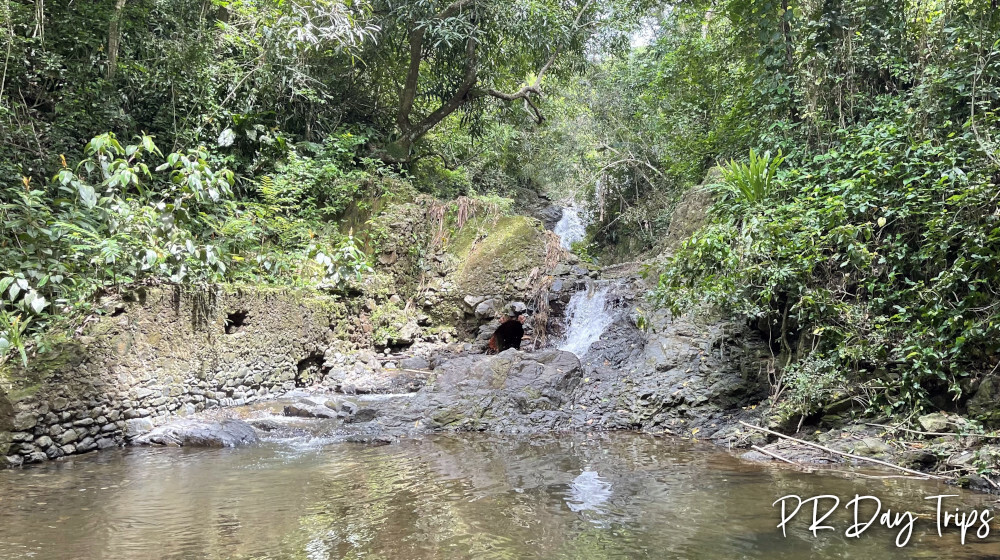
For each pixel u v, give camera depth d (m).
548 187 22.88
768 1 9.16
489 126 18.55
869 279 6.43
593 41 16.52
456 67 15.70
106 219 6.44
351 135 13.49
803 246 6.43
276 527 3.68
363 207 12.26
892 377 5.96
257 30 11.64
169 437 6.32
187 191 7.13
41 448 5.54
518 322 11.76
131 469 5.24
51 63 9.38
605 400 7.64
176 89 11.05
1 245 6.25
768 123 9.31
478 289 11.63
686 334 8.07
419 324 11.60
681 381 7.42
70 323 6.12
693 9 14.77
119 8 10.19
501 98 16.16
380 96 16.22
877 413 5.97
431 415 7.26
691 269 6.98
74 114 9.52
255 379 8.14
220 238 8.87
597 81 19.84
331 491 4.51
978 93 6.66
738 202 7.82
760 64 9.52
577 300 11.16
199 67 11.20
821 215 6.64
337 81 14.64
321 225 11.87
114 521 3.82
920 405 5.71
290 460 5.57
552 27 15.14
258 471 5.15
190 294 7.21
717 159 11.48
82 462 5.52
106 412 6.13
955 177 5.86
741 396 7.06
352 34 11.34
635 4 16.23
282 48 11.41
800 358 6.71
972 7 7.05
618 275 11.87
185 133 10.87
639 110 18.03
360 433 6.72
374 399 8.24
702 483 4.70
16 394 5.39
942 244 5.79
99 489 4.60
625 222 18.05
